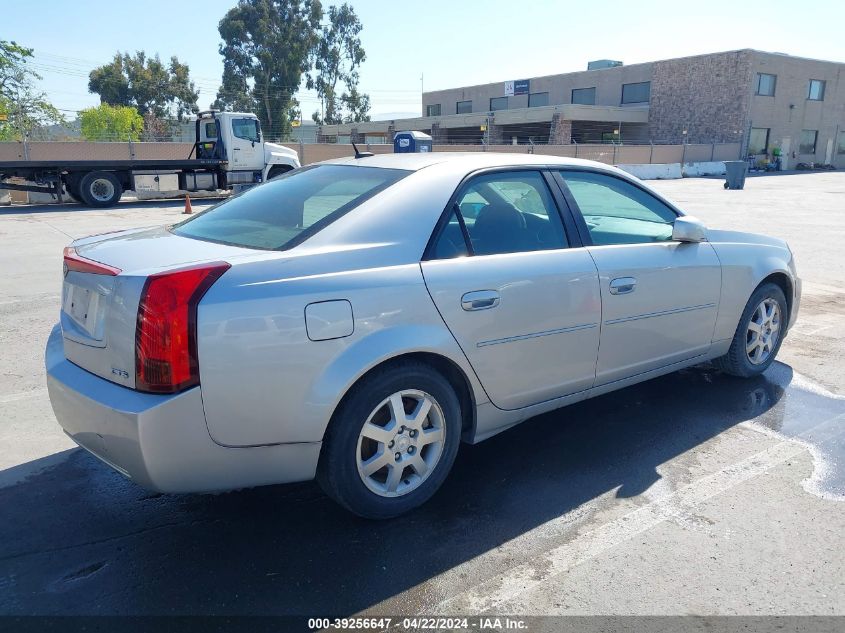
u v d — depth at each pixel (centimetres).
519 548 291
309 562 281
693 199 2139
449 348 305
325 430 281
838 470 361
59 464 366
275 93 6194
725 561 281
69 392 279
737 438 400
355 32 6850
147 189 2103
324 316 271
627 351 384
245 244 299
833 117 4884
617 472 359
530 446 390
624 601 257
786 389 479
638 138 4772
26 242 1202
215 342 254
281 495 336
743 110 4206
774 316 491
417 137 1552
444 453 321
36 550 289
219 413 258
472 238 328
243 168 2162
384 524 309
